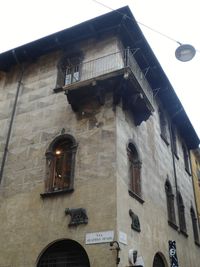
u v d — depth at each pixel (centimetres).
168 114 2300
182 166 2353
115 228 1156
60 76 1716
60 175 1403
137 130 1636
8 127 1653
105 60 1553
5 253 1303
